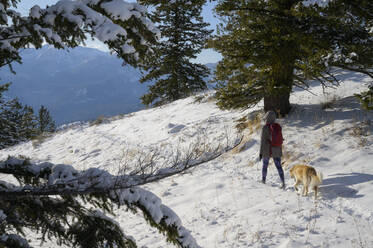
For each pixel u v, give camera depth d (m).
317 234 3.97
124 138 12.41
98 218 2.72
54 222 2.66
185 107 14.35
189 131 10.54
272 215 4.70
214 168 7.41
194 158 2.61
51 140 15.57
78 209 2.71
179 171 2.54
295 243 3.82
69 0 2.20
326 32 7.92
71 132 16.05
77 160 11.13
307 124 8.38
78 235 2.59
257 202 5.29
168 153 8.98
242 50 8.50
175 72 19.45
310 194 5.31
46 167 2.86
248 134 8.64
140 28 2.47
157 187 6.91
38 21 2.16
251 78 8.93
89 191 2.40
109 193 2.46
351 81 11.35
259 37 8.00
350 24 7.77
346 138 7.09
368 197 4.70
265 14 8.12
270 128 5.96
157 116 14.40
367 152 6.31
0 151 15.92
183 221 5.15
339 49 8.00
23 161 2.89
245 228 4.47
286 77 8.66
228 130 9.51
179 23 18.97
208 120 11.15
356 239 3.75
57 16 2.14
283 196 5.38
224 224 4.74
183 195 6.25
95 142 12.84
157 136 11.39
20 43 2.35
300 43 7.48
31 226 2.64
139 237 4.89
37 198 2.61
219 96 9.57
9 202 2.50
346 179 5.51
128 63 2.47
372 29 8.02
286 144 7.64
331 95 10.30
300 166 5.50
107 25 2.15
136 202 2.55
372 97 7.44
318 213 4.54
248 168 7.10
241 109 10.51
